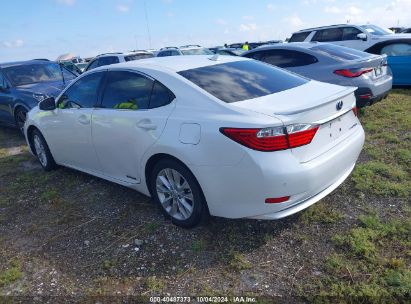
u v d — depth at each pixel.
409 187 3.95
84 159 4.62
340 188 4.05
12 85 8.00
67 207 4.27
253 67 4.02
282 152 2.86
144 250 3.32
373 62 6.46
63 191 4.73
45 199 4.54
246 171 2.90
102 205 4.23
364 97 6.42
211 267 3.02
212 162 3.05
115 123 3.92
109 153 4.13
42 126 5.17
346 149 3.35
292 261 3.00
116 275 3.04
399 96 8.22
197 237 3.41
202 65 3.82
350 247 3.06
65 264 3.24
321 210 3.66
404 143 5.25
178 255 3.21
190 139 3.17
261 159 2.84
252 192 2.94
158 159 3.60
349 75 6.41
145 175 3.76
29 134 5.69
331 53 6.92
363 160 4.79
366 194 3.89
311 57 6.94
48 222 3.99
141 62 4.08
